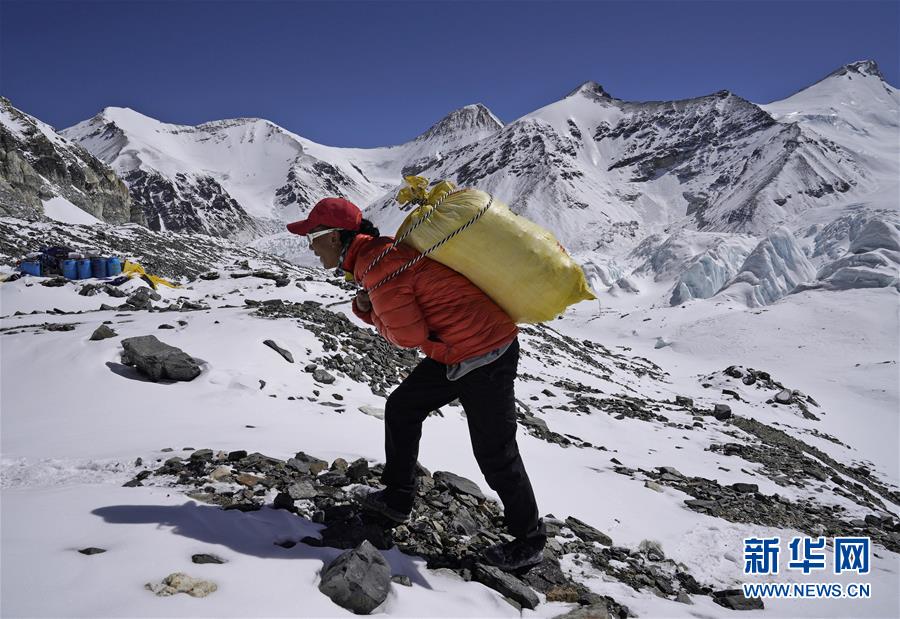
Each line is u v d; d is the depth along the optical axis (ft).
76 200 253.03
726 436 43.65
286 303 50.96
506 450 11.01
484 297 10.28
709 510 19.69
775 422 76.18
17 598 7.05
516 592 10.53
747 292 257.34
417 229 10.00
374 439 20.89
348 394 29.50
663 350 189.37
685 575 13.85
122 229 148.97
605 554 13.89
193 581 8.05
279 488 13.48
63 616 6.84
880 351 161.38
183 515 10.61
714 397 94.12
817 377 144.15
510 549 11.40
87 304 64.54
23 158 218.59
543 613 10.32
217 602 7.73
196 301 69.87
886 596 13.75
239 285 79.20
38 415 21.61
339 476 14.44
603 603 10.94
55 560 8.09
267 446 17.47
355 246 10.44
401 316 10.14
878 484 51.01
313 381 29.66
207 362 27.84
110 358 27.68
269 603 8.00
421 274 10.07
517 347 10.84
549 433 30.60
